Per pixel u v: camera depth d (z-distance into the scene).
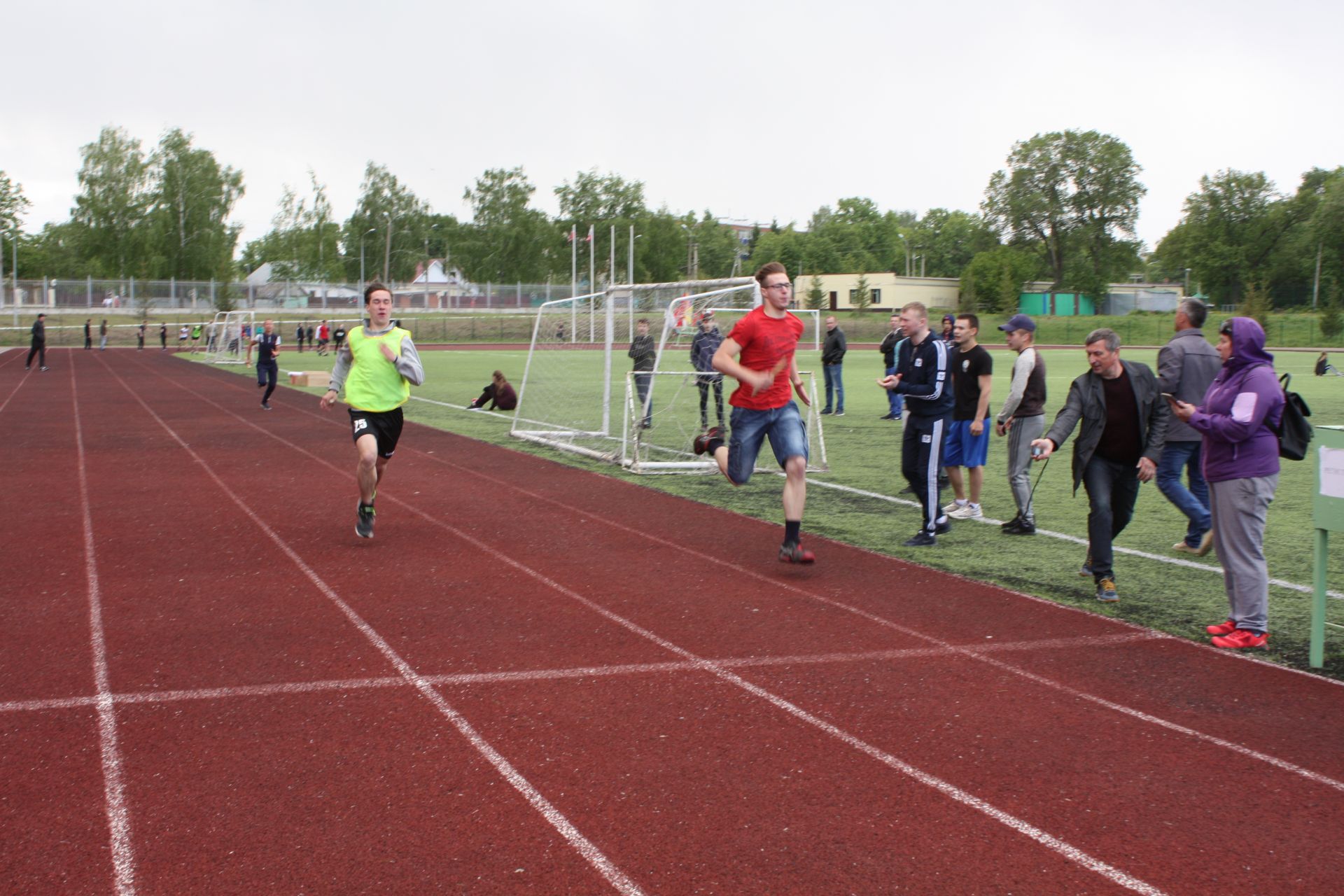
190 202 81.62
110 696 4.91
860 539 8.75
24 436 16.08
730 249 138.50
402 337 8.37
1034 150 90.12
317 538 8.58
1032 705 4.94
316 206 99.06
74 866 3.39
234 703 4.84
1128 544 8.66
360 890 3.27
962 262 141.62
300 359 46.28
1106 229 90.06
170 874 3.35
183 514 9.62
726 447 7.39
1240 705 4.97
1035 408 8.85
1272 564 8.03
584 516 9.66
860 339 68.50
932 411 8.30
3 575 7.23
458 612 6.39
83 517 9.42
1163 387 8.07
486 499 10.55
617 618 6.28
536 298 78.88
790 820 3.77
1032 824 3.77
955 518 9.74
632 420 15.38
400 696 4.95
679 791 3.99
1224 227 98.19
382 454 8.54
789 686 5.14
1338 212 89.56
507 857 3.48
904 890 3.31
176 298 69.62
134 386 28.44
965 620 6.32
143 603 6.54
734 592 6.93
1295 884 3.39
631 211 112.38
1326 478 5.44
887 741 4.48
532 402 19.48
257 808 3.81
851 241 133.00
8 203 102.62
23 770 4.10
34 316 63.69
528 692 5.03
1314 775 4.21
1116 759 4.34
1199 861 3.52
